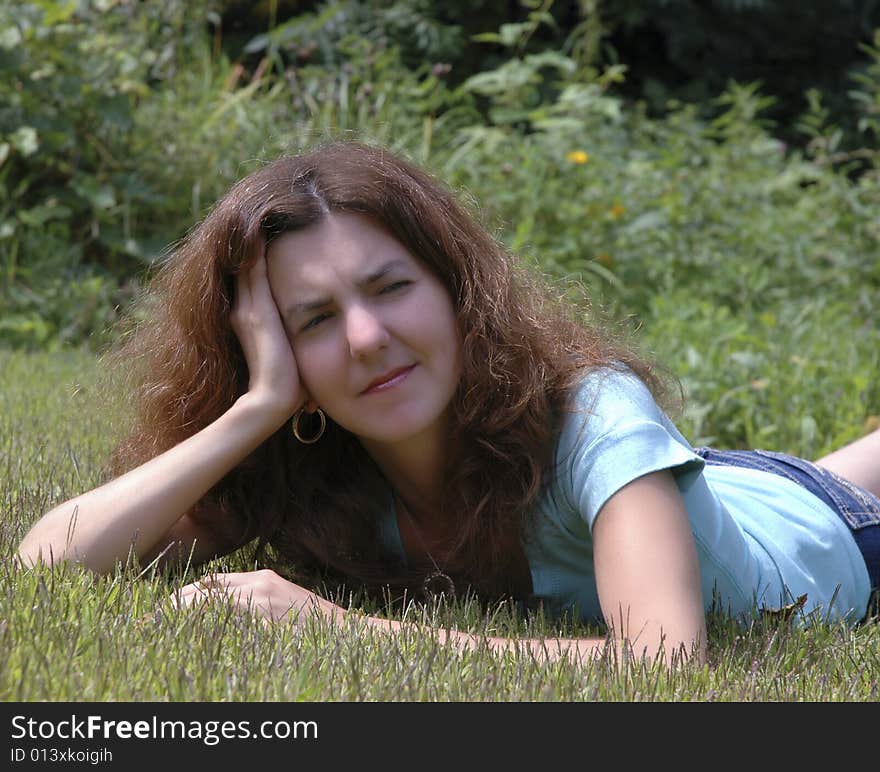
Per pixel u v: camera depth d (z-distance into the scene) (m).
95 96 12.22
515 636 3.96
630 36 19.66
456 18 18.12
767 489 4.95
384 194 4.08
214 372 4.46
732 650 3.69
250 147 12.89
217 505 4.70
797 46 19.69
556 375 4.23
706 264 12.36
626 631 3.68
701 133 14.46
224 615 3.62
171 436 4.60
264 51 17.11
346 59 15.91
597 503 3.93
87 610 3.55
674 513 3.90
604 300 11.42
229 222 4.20
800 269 12.45
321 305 4.07
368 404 4.09
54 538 4.20
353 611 3.92
